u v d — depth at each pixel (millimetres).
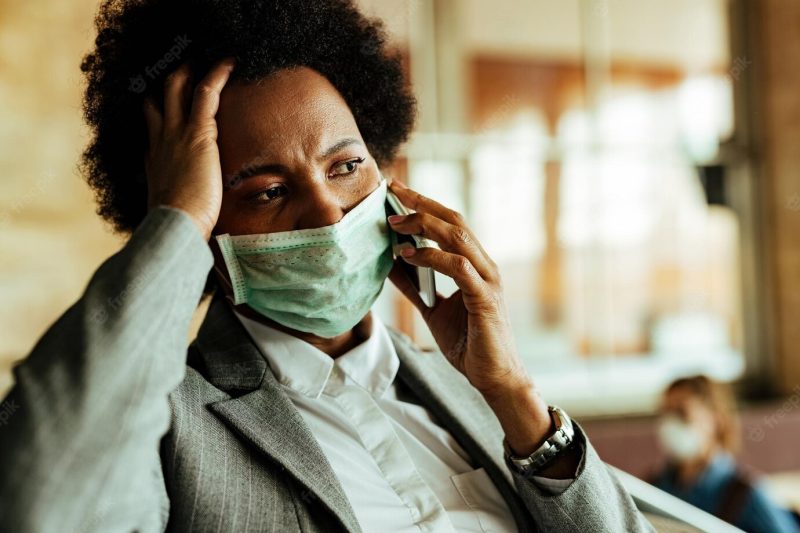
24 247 2422
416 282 916
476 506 871
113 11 890
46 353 571
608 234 3529
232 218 769
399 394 953
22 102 2404
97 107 893
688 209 3684
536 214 3426
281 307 794
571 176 3480
